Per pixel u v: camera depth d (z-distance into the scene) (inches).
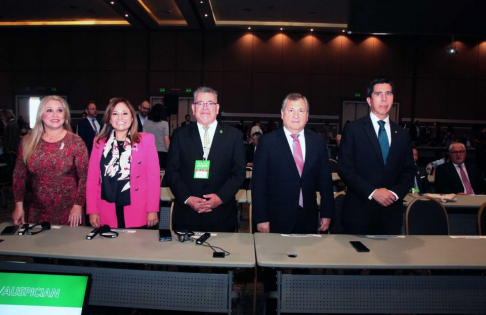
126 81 527.8
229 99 524.7
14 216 92.2
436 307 74.1
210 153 93.0
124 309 95.1
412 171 92.8
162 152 219.9
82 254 71.5
